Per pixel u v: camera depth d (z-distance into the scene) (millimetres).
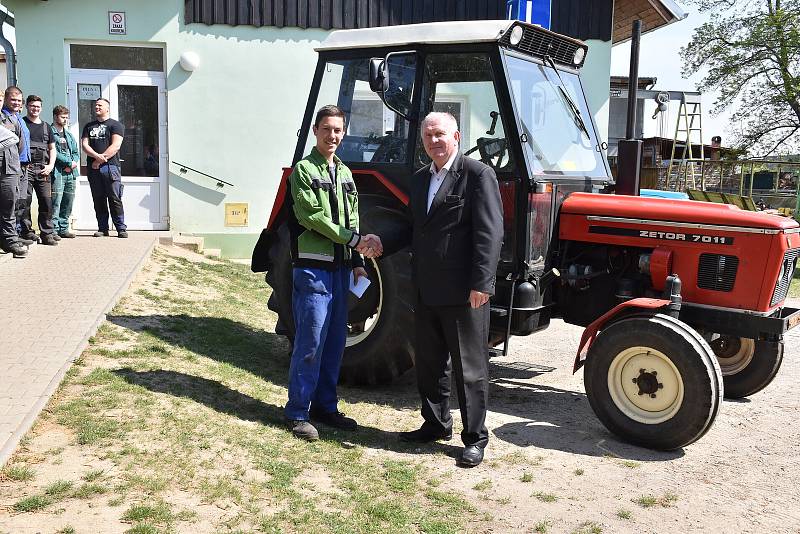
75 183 9484
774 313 4977
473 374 4297
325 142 4480
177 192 11062
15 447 3656
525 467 4273
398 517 3520
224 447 4047
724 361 5703
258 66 11125
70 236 9508
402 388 5715
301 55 11227
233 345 6125
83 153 10805
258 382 5316
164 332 5965
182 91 10945
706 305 4910
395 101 5457
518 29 5125
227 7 10930
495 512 3686
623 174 5758
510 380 6113
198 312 6887
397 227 5223
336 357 4715
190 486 3564
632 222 5113
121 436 3949
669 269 4980
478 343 4305
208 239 11188
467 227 4219
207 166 11117
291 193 4508
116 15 10672
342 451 4301
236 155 11188
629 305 4680
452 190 4215
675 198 6062
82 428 3969
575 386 5973
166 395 4621
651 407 4605
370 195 5598
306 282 4492
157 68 11000
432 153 4223
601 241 5219
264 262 6055
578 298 5398
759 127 23297
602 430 4941
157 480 3547
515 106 5105
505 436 4773
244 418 4555
